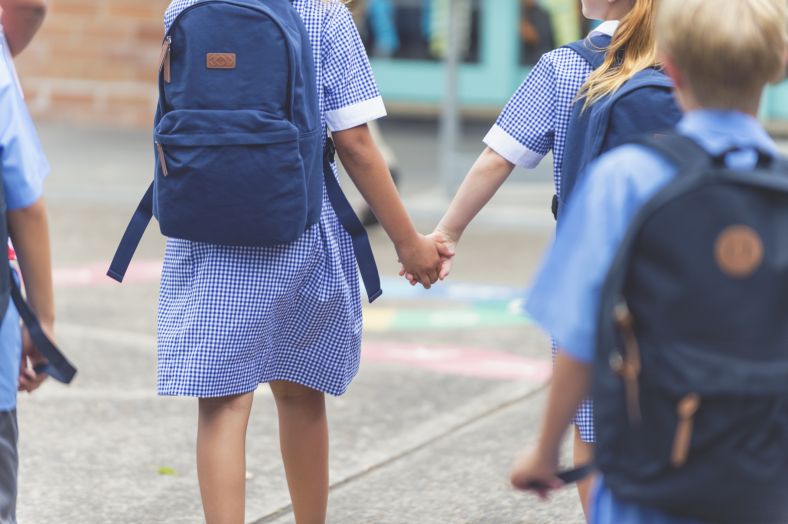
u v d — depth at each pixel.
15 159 4.07
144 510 6.54
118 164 18.70
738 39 3.24
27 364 4.48
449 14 15.87
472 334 10.34
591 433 5.05
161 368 4.95
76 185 17.06
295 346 5.18
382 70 23.69
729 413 3.04
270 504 6.65
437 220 15.47
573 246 3.28
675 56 3.35
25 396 8.50
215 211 4.66
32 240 4.20
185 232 4.74
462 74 23.12
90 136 21.00
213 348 4.83
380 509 6.61
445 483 6.99
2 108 4.04
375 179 5.09
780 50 3.29
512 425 8.04
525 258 13.49
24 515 6.43
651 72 4.77
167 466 7.18
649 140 3.30
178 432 7.81
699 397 3.03
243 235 4.70
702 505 3.11
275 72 4.66
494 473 7.13
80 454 7.37
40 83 22.12
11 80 4.09
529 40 22.77
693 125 3.33
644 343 3.12
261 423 8.02
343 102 4.98
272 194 4.65
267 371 5.11
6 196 4.09
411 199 16.38
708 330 3.05
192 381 4.84
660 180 3.24
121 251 5.20
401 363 9.47
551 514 6.50
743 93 3.31
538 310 3.31
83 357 9.52
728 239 3.04
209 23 4.67
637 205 3.24
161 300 5.05
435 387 8.86
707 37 3.26
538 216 15.53
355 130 5.02
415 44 23.50
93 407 8.30
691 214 3.07
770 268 3.04
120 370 9.20
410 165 19.36
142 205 5.20
